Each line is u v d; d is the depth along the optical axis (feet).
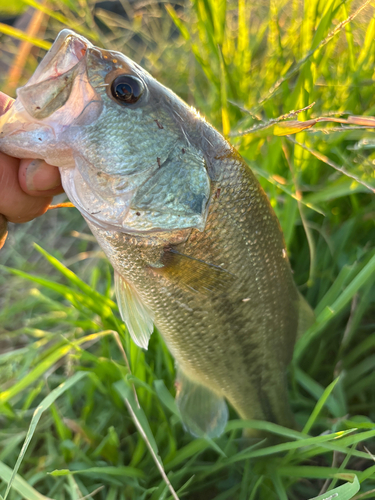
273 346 0.68
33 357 0.84
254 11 1.12
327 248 0.87
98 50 0.50
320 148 0.81
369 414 0.81
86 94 0.50
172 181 0.53
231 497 0.72
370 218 0.85
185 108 0.55
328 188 0.79
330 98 0.83
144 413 0.71
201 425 0.70
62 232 1.25
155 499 0.67
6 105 0.58
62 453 0.76
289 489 0.72
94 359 0.71
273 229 0.60
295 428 0.75
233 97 0.86
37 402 0.87
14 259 1.23
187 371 0.70
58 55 0.49
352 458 0.74
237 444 0.77
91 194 0.52
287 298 0.66
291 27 0.83
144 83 0.52
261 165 0.82
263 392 0.71
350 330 0.80
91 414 0.82
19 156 0.52
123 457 0.76
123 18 1.70
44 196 0.58
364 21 0.85
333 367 0.85
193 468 0.71
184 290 0.58
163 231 0.54
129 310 0.62
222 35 0.81
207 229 0.55
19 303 1.07
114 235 0.55
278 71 0.83
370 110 0.80
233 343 0.64
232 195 0.56
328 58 0.81
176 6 1.57
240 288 0.60
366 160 0.78
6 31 0.81
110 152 0.51
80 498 0.64
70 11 1.36
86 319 0.81
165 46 1.42
